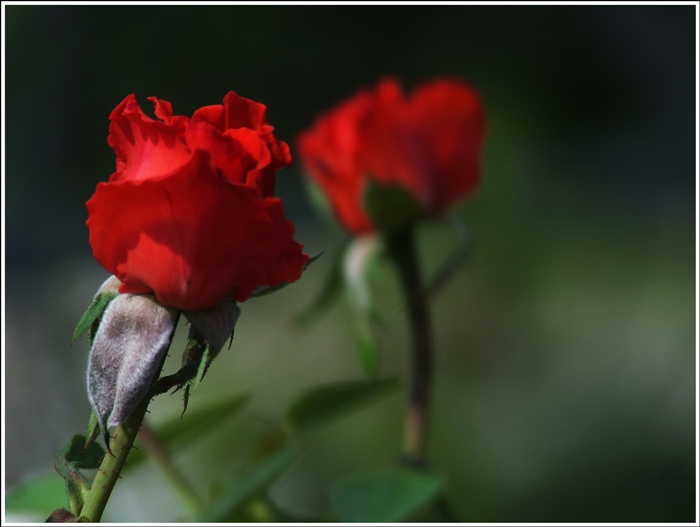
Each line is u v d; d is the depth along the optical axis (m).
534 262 3.00
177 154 1.26
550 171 3.16
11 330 2.93
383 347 2.80
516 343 2.91
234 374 3.23
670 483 2.36
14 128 3.62
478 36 3.49
